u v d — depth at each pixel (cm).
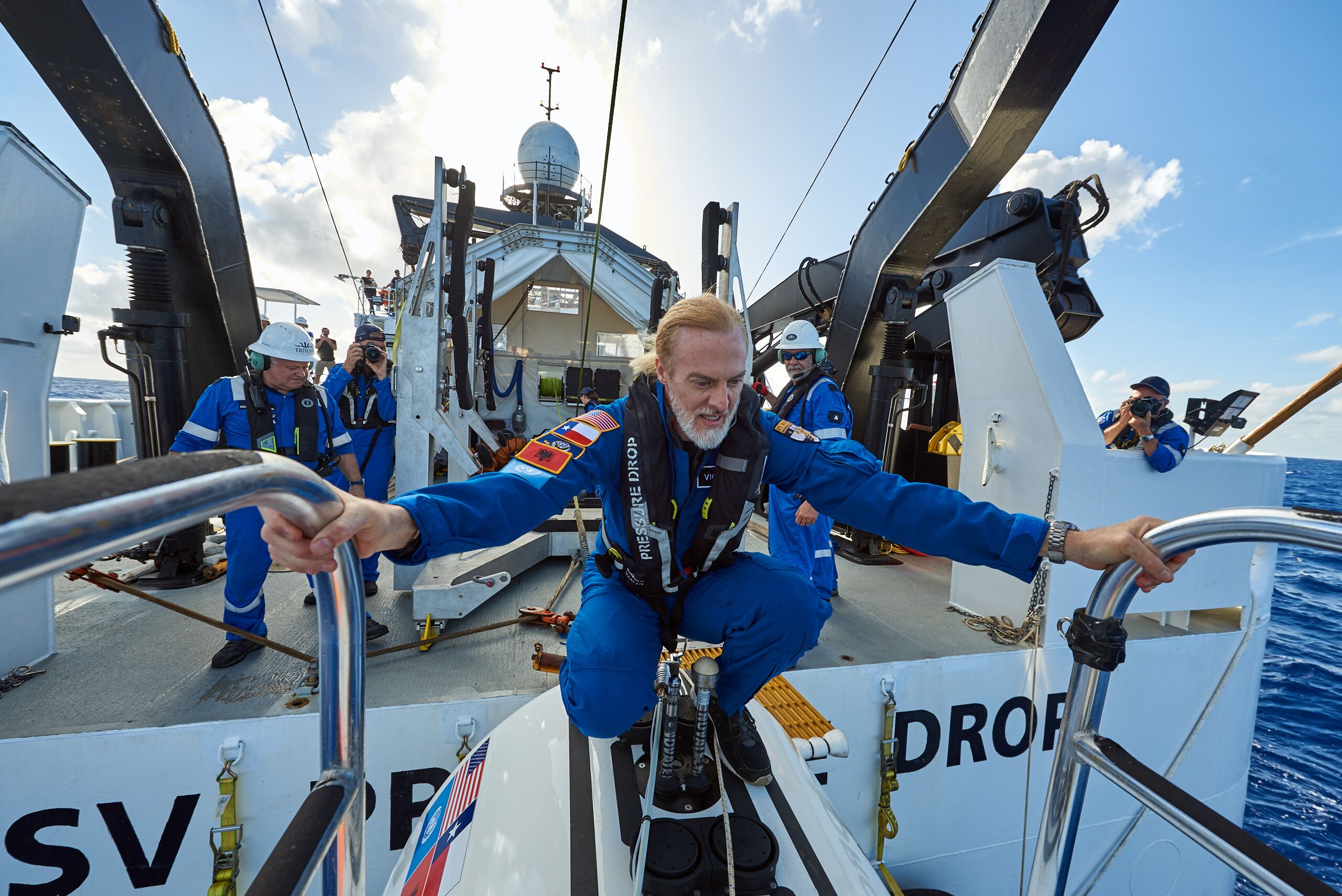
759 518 527
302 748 174
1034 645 243
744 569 124
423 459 291
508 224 782
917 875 227
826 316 557
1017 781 239
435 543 79
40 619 214
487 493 90
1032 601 246
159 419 291
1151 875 251
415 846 131
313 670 204
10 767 158
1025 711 237
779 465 118
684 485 114
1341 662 832
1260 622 279
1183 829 79
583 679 113
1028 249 377
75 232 218
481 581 249
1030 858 242
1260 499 290
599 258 592
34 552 30
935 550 105
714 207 386
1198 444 338
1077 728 97
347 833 71
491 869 103
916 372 497
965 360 296
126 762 163
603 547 137
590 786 114
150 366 288
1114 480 253
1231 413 324
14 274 197
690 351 100
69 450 416
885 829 213
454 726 186
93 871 163
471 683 200
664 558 114
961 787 232
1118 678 248
